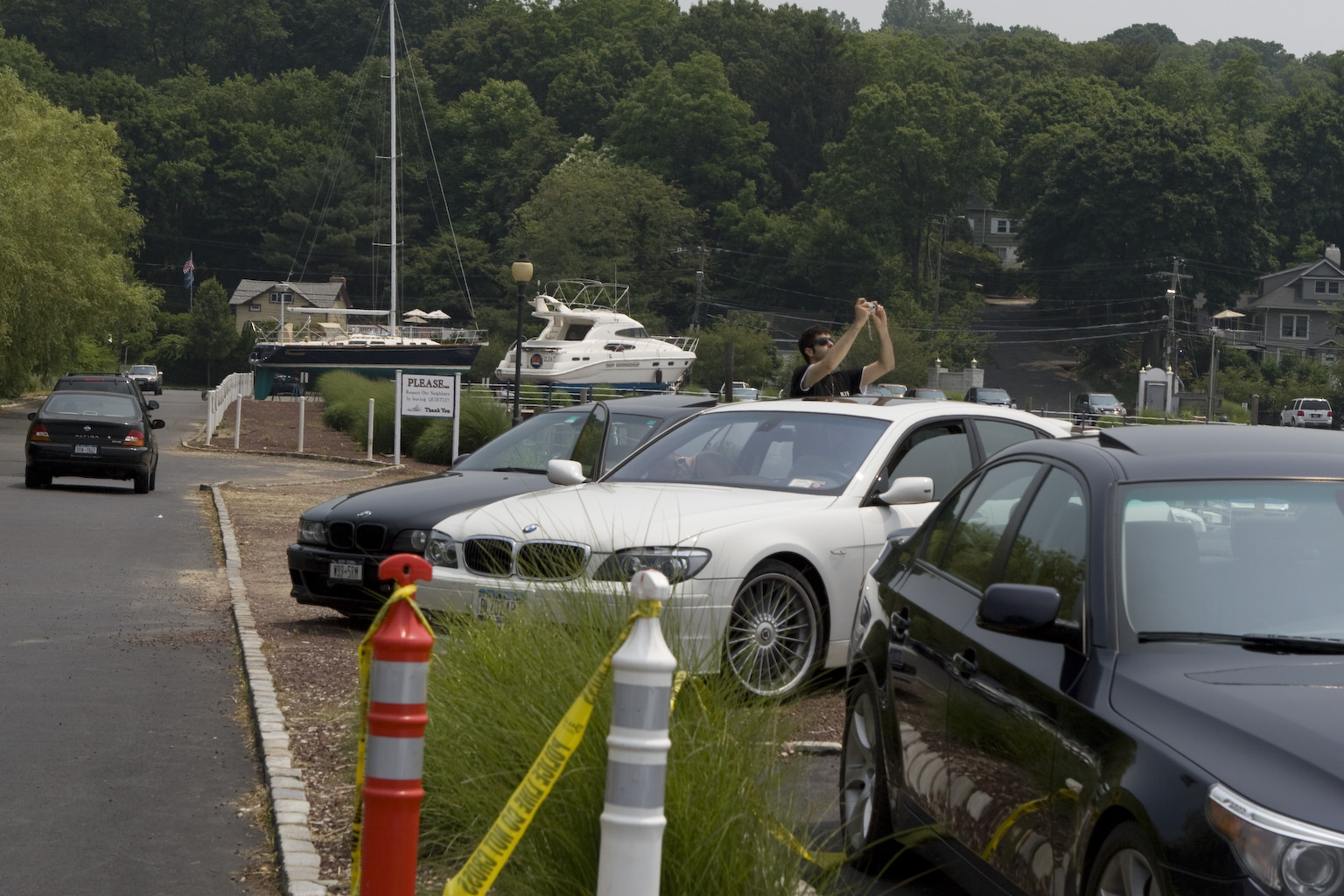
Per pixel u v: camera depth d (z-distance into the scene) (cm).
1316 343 15212
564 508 1111
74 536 2203
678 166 17438
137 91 19025
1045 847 536
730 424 1232
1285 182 17750
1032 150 18150
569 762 626
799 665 1060
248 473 3747
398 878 468
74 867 714
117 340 13600
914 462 1168
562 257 14550
